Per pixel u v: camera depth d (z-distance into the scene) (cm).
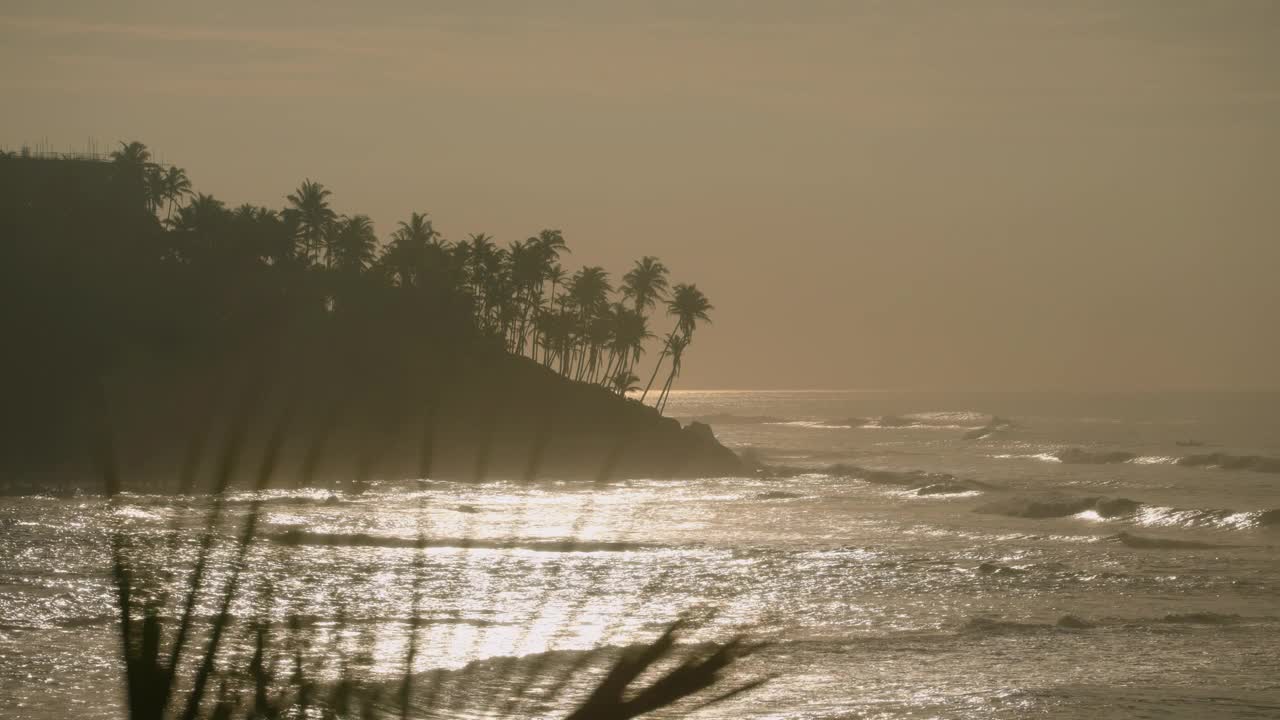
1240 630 7925
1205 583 10181
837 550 11825
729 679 274
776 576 9581
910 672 6406
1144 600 9288
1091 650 7169
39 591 7544
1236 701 5734
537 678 275
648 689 271
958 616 8319
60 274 17712
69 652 5922
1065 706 5591
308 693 255
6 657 5684
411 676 273
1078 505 16625
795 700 5631
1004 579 10188
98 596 7469
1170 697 5816
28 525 9119
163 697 245
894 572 10406
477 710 263
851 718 5288
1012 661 6769
